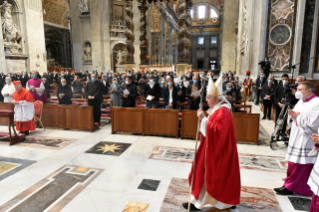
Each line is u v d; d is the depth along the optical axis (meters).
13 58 17.39
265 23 11.65
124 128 7.45
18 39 17.97
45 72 18.86
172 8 33.72
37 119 7.86
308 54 11.20
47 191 4.07
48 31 36.62
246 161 5.41
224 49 22.94
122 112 7.39
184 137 7.00
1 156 5.66
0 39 16.02
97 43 27.83
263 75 11.26
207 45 49.75
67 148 6.22
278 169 5.02
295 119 3.73
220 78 3.23
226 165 3.01
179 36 17.69
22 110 7.01
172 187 4.21
